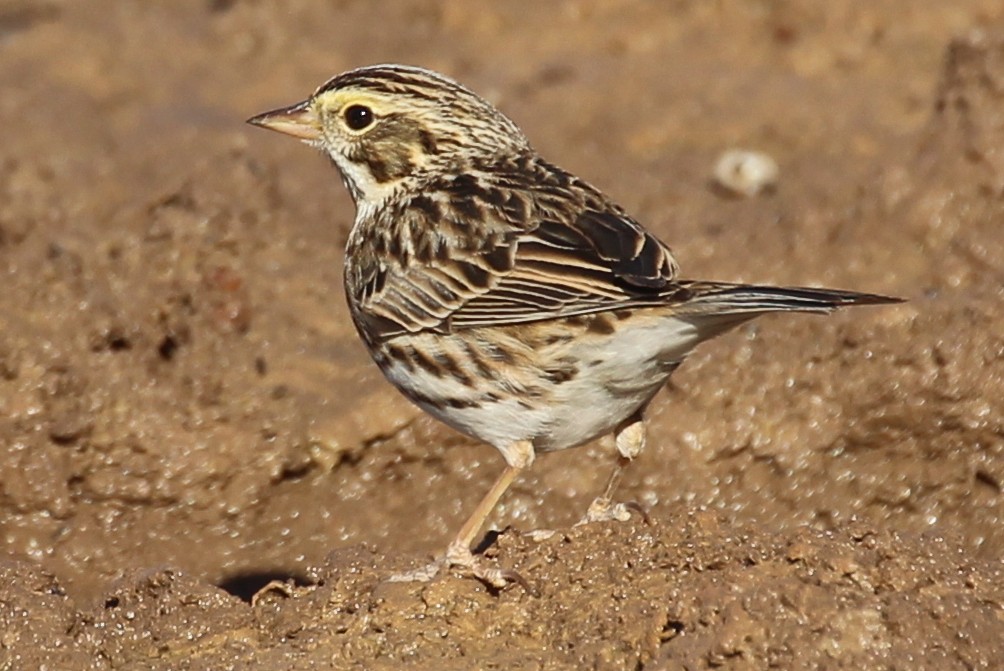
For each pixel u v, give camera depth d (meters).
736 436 16.33
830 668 10.94
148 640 12.56
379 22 27.73
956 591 11.46
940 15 26.50
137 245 18.75
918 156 19.17
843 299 11.54
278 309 18.23
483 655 11.81
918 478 16.28
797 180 22.03
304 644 12.05
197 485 16.36
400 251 13.20
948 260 17.89
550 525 16.25
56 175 22.06
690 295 11.81
